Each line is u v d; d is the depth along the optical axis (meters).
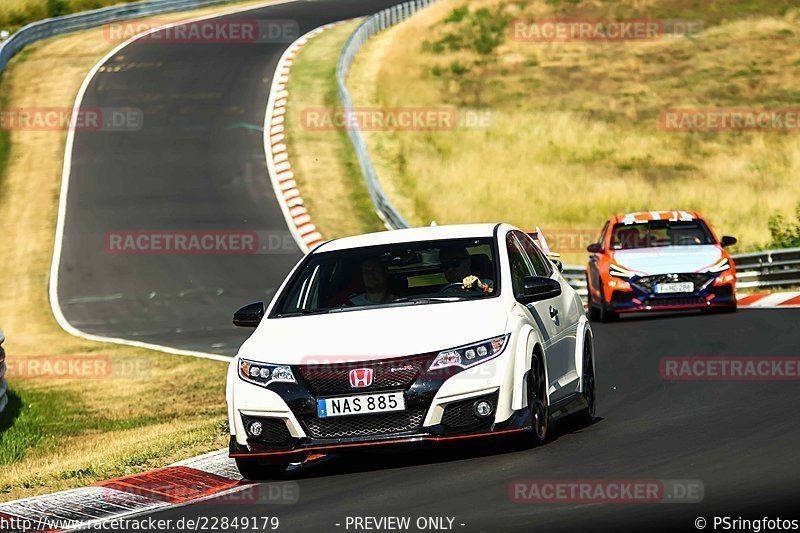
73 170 141.12
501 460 28.58
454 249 32.25
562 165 143.62
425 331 28.80
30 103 164.75
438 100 171.00
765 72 181.50
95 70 177.62
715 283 66.69
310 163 141.88
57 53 186.12
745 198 123.75
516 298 30.70
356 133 139.75
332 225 123.12
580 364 34.38
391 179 140.50
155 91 168.50
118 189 134.75
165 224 123.75
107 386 64.12
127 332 90.75
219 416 49.56
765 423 31.30
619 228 72.25
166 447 37.62
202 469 32.81
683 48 196.12
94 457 38.41
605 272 68.62
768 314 64.81
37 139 151.62
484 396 28.23
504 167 142.00
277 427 28.86
